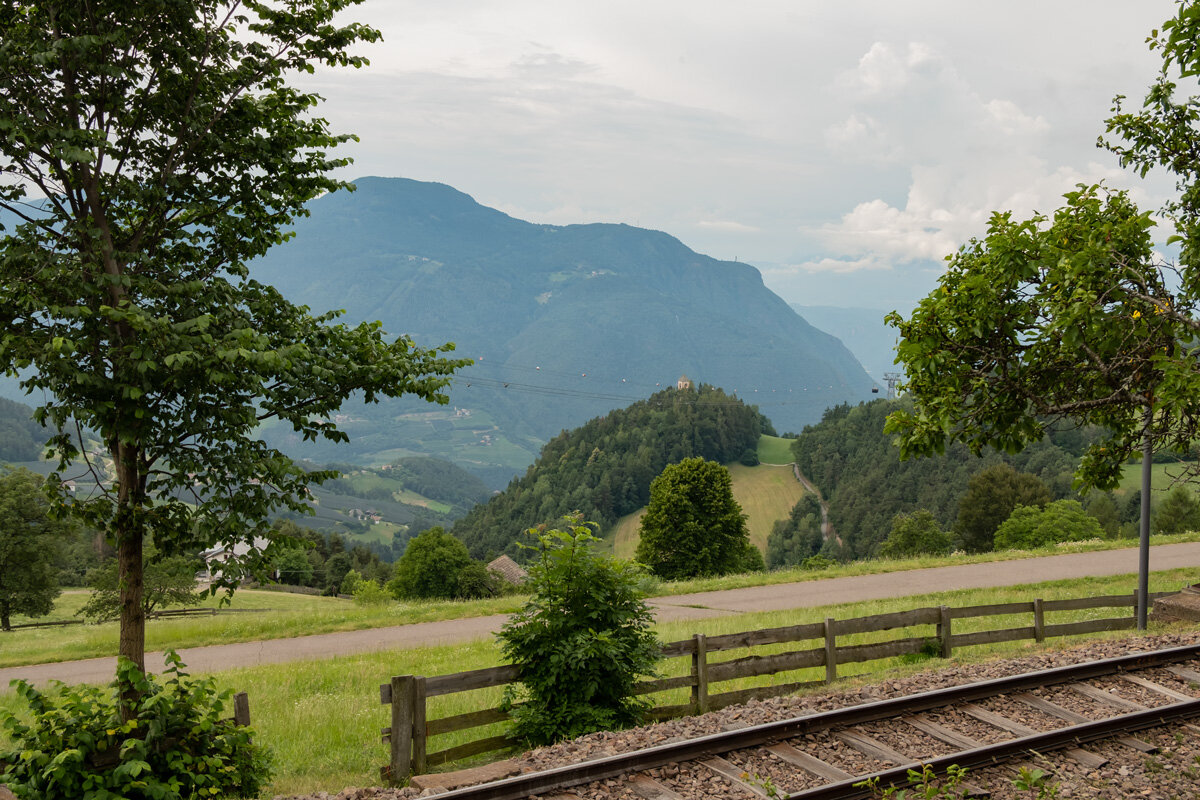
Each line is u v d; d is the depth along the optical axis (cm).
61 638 2730
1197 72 832
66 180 773
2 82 733
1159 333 834
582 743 880
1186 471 955
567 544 1025
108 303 772
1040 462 12038
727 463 19512
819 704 966
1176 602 1600
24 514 4609
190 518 794
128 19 780
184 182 830
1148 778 767
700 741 798
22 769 722
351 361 850
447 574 7419
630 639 1028
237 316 840
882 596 2444
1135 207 1003
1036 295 866
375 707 1281
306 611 2656
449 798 687
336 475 855
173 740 762
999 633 1439
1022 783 704
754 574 3167
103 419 723
